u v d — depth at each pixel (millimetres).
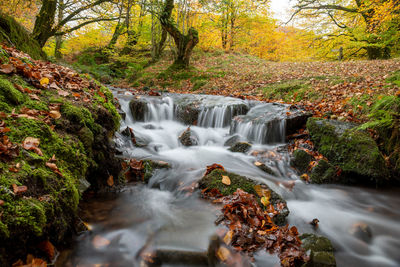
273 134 4996
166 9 12539
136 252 1895
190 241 1984
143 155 3898
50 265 1572
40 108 2486
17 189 1511
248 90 9266
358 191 3609
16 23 7184
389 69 7387
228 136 5609
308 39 14875
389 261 2266
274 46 22078
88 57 16766
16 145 1806
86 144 2594
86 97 3312
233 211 2391
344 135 4043
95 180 2732
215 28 19609
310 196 3406
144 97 6965
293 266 1885
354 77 7176
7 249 1335
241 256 1939
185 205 2646
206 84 11125
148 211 2500
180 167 3639
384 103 4215
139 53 17172
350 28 13375
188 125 6441
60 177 1959
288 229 2293
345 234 2613
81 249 1863
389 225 2838
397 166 3762
